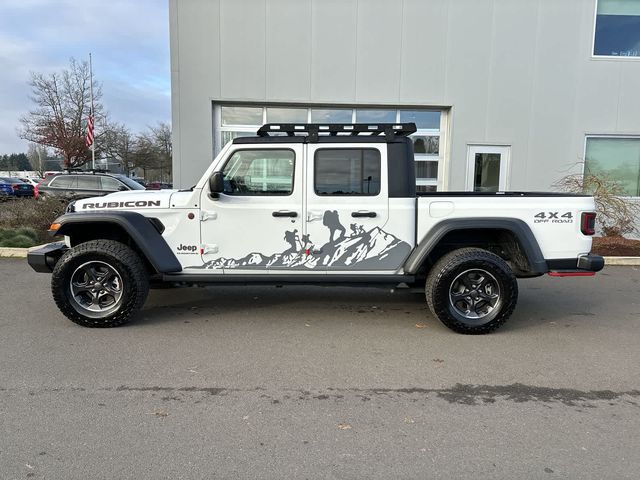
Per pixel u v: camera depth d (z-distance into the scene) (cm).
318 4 1130
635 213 1148
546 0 1146
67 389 357
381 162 492
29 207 1092
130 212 498
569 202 494
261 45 1135
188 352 434
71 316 491
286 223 496
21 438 290
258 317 545
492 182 1207
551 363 420
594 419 323
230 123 1179
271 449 283
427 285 496
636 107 1192
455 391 363
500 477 259
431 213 495
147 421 313
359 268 501
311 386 369
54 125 3275
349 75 1155
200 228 499
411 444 290
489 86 1173
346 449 284
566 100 1184
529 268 495
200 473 260
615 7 1172
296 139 495
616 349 457
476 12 1149
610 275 808
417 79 1165
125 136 4550
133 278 486
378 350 447
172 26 1116
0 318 528
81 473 258
